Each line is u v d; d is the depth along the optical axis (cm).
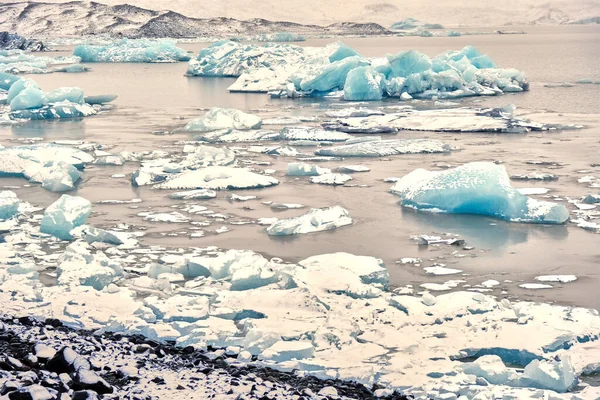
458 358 853
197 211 1591
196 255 1290
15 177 1972
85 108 3272
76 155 2102
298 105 3544
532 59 7156
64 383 679
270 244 1359
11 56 7756
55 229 1425
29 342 848
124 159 2158
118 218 1547
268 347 862
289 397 707
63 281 1115
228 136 2527
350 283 1066
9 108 3431
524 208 1489
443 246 1332
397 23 19425
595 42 11331
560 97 3691
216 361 833
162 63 7744
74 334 895
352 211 1576
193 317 969
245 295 1036
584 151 2184
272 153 2256
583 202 1609
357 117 3005
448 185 1562
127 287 1119
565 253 1282
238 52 5553
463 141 2411
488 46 10331
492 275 1180
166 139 2558
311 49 5319
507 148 2258
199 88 4572
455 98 3716
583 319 940
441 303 998
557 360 834
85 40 11744
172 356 834
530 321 925
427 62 3894
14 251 1286
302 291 1017
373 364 816
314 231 1436
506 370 792
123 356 818
